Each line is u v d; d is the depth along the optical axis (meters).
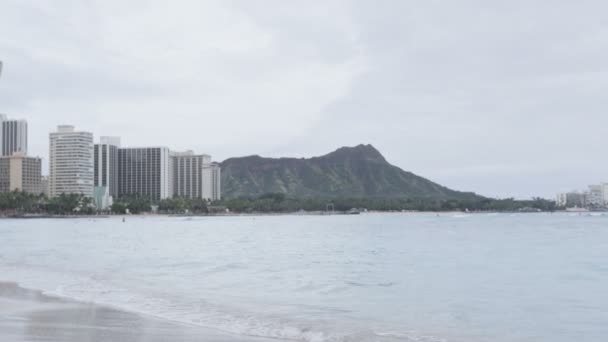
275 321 22.78
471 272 44.44
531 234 125.06
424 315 24.81
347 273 44.12
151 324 21.66
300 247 82.44
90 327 20.91
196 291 32.47
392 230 157.00
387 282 37.62
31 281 35.69
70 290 31.34
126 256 61.94
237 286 35.25
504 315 24.83
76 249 74.44
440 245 85.38
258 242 97.06
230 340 19.00
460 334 21.00
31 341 18.45
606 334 21.03
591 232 135.12
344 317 24.11
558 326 22.59
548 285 35.91
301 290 33.44
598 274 42.69
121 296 29.33
